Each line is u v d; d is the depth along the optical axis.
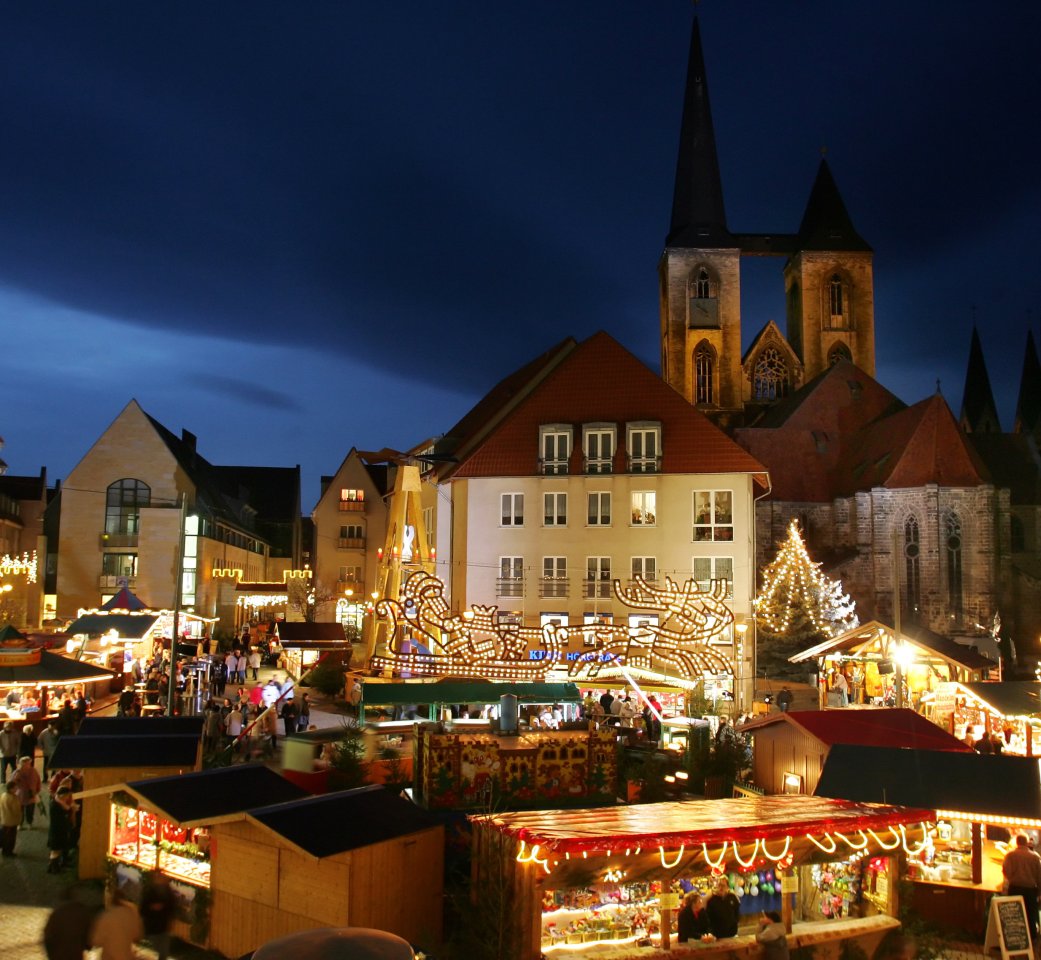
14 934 15.12
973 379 131.00
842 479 81.75
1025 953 14.60
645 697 30.86
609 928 13.88
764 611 59.09
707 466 47.25
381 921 14.09
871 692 38.56
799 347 109.31
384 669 38.81
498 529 48.22
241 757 26.70
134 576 68.88
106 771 17.98
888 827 15.10
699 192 104.50
